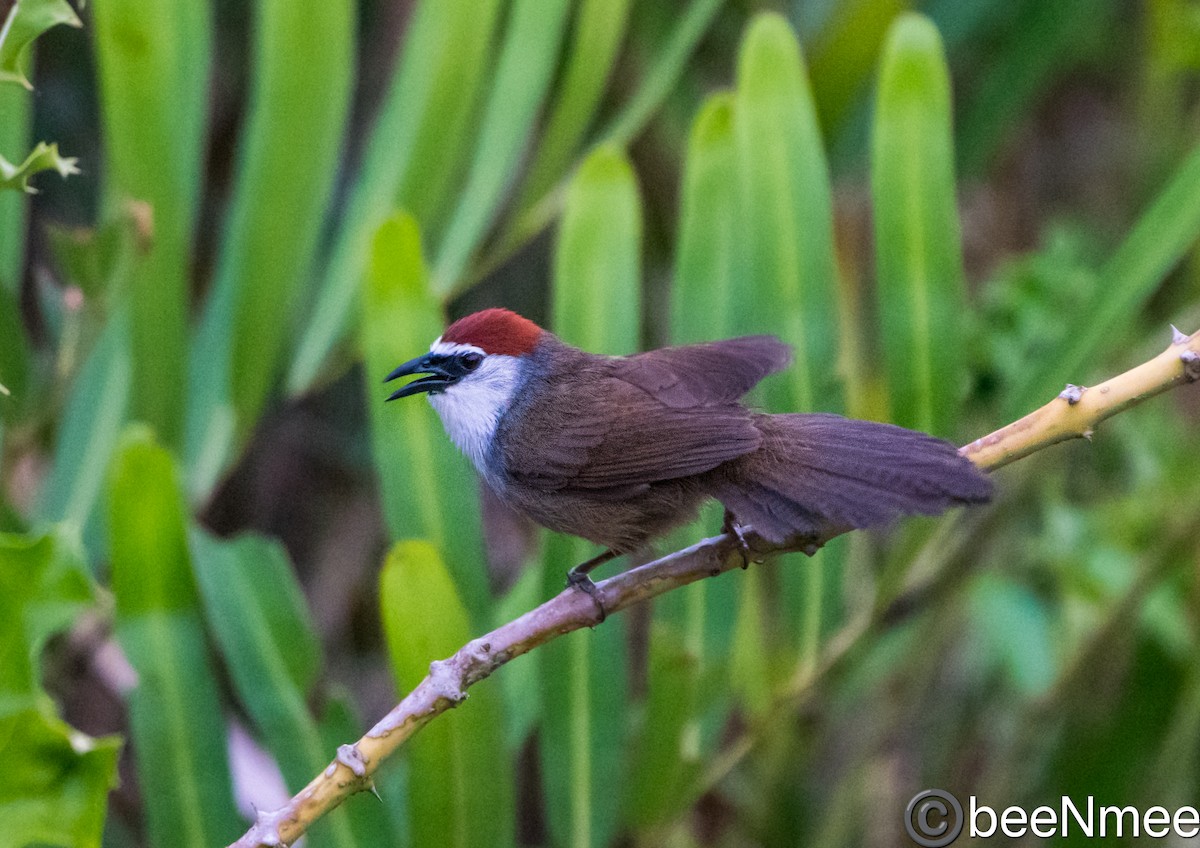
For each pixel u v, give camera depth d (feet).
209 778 24.38
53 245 28.35
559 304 27.96
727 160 28.58
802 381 27.43
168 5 29.94
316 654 25.41
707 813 38.91
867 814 36.42
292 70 30.86
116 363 32.24
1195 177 26.05
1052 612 36.55
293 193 30.91
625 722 25.77
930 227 27.40
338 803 18.98
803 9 41.34
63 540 18.47
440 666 19.84
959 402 27.40
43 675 33.86
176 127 30.40
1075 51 46.85
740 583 26.73
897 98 27.58
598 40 32.48
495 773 23.82
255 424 31.81
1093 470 40.22
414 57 32.96
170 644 24.68
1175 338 20.35
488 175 32.60
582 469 25.39
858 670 34.63
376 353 27.02
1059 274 34.68
